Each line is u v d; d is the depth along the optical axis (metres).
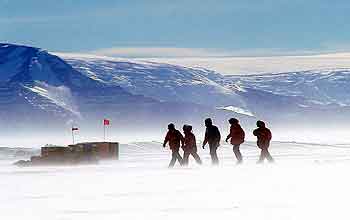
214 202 49.78
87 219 41.34
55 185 70.69
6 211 46.19
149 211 44.94
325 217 39.97
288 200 49.88
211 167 97.06
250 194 55.31
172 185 66.62
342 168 89.94
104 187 66.56
